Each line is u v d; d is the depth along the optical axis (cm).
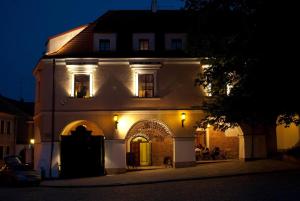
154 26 3291
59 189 2245
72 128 3178
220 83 2669
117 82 3030
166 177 2447
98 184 2333
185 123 3028
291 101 2253
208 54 2588
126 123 3019
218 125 2720
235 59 2450
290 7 2045
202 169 2723
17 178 2512
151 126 3219
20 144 5262
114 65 3041
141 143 3519
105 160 2991
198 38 2558
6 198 1875
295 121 2420
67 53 3091
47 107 3019
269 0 2098
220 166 2806
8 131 5041
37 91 3391
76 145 3020
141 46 3141
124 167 2981
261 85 2231
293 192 1639
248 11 2267
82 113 3017
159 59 3044
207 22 2491
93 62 3023
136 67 3022
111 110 3012
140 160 3497
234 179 2183
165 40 3156
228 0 2388
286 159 2902
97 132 3234
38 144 3209
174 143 3014
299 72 2120
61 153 3000
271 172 2378
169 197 1691
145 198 1700
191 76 3056
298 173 2286
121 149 3000
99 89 3027
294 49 2095
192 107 2964
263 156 3083
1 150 4856
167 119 3033
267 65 2167
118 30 3244
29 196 1939
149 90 3052
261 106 2344
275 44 2125
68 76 3039
